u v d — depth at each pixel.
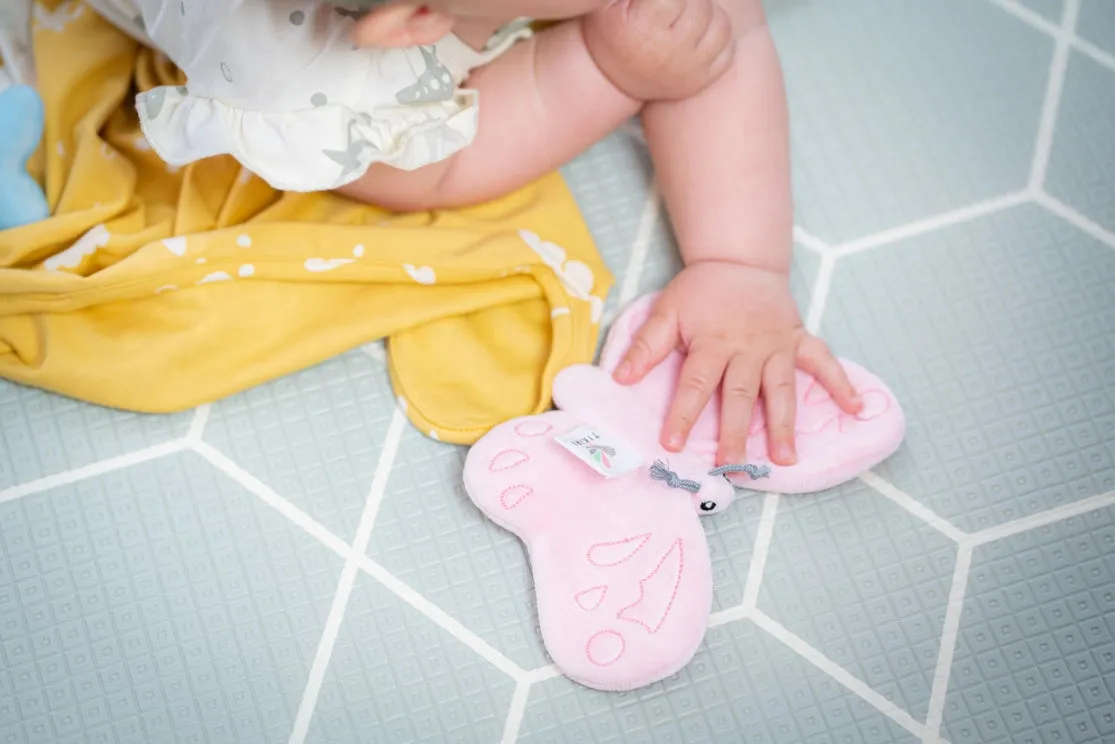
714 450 1.18
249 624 1.16
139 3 1.13
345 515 1.20
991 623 1.16
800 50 1.39
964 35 1.39
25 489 1.19
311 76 1.08
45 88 1.23
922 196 1.33
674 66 1.15
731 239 1.21
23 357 1.20
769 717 1.13
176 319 1.19
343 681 1.14
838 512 1.20
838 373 1.19
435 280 1.22
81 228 1.18
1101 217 1.32
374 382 1.24
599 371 1.21
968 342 1.27
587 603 1.11
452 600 1.17
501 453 1.16
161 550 1.18
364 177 1.21
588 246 1.28
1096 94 1.36
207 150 1.11
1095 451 1.22
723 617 1.16
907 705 1.14
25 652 1.14
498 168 1.23
